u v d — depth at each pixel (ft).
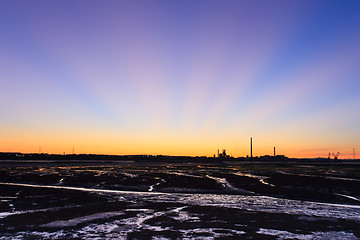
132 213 65.77
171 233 48.14
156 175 165.68
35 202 82.99
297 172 184.75
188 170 217.56
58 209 70.85
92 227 51.93
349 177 145.18
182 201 87.10
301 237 46.65
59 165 312.09
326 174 164.35
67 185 131.03
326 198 95.04
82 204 79.92
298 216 64.59
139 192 110.32
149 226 53.26
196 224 55.26
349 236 47.52
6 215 63.05
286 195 102.47
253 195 103.65
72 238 44.86
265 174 168.76
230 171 201.16
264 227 53.36
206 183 130.21
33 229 50.24
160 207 74.84
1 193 102.94
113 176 159.02
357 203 86.63
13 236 45.98
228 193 108.47
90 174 171.53
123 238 45.01
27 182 142.72
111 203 81.25
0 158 433.07
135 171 202.39
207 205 79.36
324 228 52.95
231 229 51.39
